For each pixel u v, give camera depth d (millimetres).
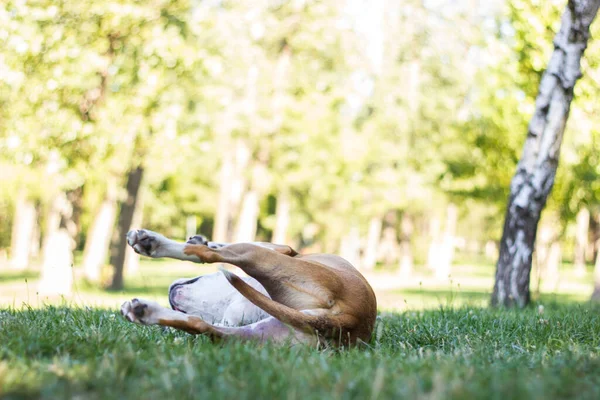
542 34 15008
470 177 23688
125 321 6215
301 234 50750
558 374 4047
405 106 34125
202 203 44531
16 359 4004
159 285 27156
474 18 32312
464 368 4016
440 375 3471
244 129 29172
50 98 17781
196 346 4586
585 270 53156
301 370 3762
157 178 37438
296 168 31938
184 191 44250
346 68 32969
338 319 4910
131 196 24672
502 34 17016
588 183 19609
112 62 18938
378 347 5184
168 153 19609
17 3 16703
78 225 28094
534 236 11383
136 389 3357
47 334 4863
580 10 10945
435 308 10047
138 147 20047
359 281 5270
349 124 34719
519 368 4246
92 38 18234
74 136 17906
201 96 24984
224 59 23406
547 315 8297
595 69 15641
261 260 4914
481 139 19781
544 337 6070
